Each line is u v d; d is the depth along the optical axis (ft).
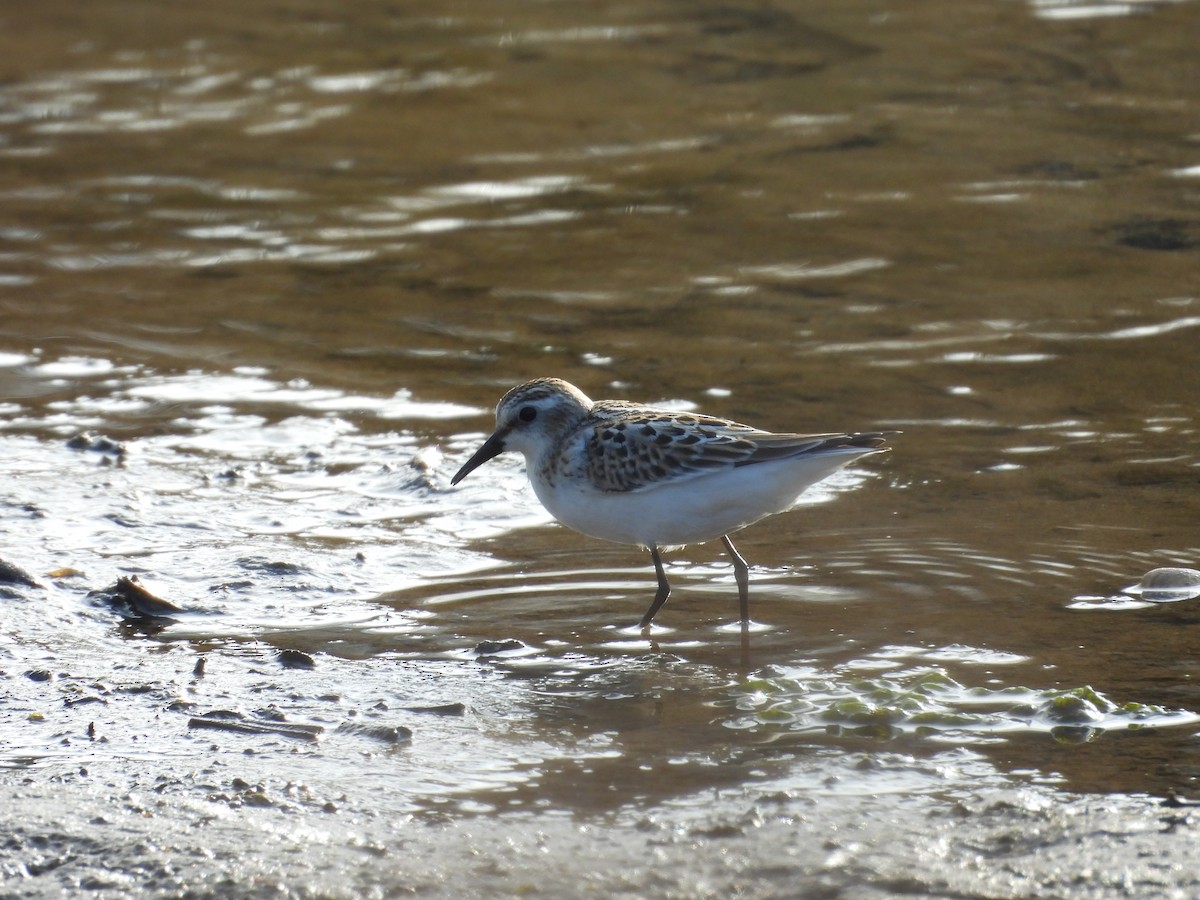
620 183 73.10
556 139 79.30
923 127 79.10
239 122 82.38
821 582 37.32
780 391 50.62
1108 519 40.52
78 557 38.81
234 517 41.81
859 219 67.41
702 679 31.94
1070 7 99.45
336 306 59.67
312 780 27.40
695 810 26.11
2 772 27.71
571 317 58.08
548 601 36.65
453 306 59.52
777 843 24.90
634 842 25.07
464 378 52.75
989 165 73.51
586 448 36.09
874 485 43.52
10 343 55.72
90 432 48.19
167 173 75.25
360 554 39.32
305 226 68.54
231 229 68.28
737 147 77.30
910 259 62.75
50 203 71.31
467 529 41.34
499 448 37.81
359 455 46.57
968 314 57.11
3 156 77.30
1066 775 26.96
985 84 85.46
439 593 37.09
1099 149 74.95
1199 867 23.65
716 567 38.68
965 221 66.69
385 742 29.01
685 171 74.23
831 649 33.35
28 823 25.73
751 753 28.32
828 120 80.69
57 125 81.76
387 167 75.97
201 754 28.53
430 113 83.46
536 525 41.73
